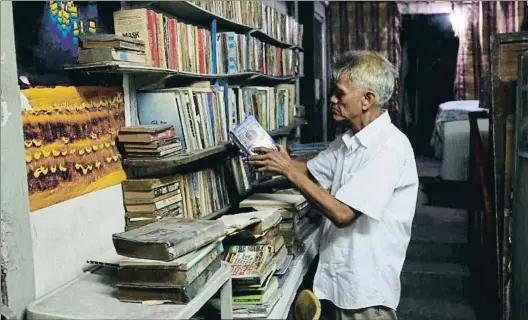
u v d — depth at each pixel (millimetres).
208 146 2311
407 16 8820
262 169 2014
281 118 3660
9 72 1357
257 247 2002
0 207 1340
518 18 7109
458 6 7234
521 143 2748
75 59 1695
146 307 1353
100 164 1785
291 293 2123
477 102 6852
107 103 1843
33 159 1465
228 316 1646
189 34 2287
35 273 1478
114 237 1415
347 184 1895
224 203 2615
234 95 2709
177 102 2047
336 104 2016
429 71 8945
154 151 1875
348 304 2014
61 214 1584
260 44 3355
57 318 1307
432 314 3713
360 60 1945
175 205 2078
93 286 1522
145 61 1889
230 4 2811
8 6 1356
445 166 5766
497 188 3014
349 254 2004
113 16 1920
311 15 5898
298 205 2383
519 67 2787
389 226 1985
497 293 3152
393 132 1982
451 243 4254
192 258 1409
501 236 3016
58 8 1611
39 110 1491
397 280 2033
